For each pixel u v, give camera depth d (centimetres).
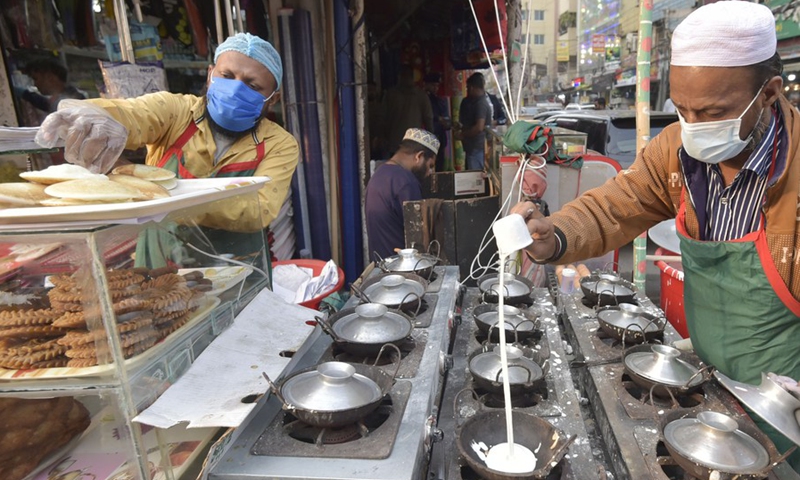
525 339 134
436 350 120
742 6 93
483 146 550
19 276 85
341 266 345
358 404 90
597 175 247
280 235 319
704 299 120
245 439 92
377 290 149
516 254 191
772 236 106
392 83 563
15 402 87
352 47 320
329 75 321
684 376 111
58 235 78
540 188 212
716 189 115
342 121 322
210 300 115
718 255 113
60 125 96
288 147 173
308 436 94
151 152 170
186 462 92
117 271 87
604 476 92
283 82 315
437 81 577
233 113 151
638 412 106
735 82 92
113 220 80
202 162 162
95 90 231
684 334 180
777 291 107
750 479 80
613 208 131
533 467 86
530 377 106
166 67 259
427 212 233
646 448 95
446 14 502
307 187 328
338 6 307
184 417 84
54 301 83
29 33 203
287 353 109
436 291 161
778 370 112
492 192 302
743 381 117
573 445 95
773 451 86
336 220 341
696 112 98
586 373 127
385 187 251
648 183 129
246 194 130
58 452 90
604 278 173
